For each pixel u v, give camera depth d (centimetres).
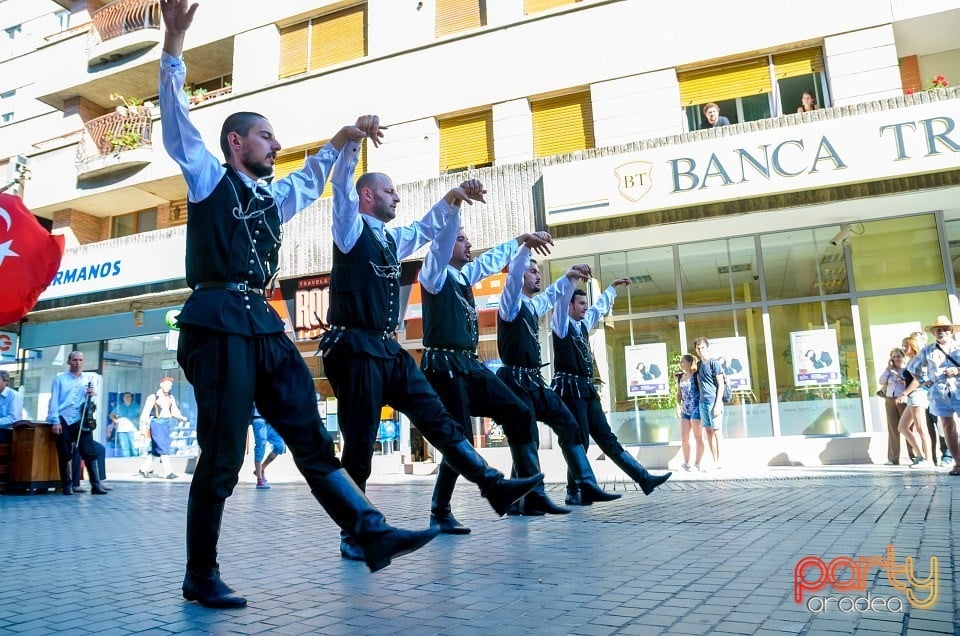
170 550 448
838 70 1139
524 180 1239
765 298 1174
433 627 250
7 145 2091
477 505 680
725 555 366
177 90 288
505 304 575
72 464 1018
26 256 1082
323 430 300
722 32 1211
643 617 254
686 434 1068
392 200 411
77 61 1933
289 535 507
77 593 318
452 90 1381
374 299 386
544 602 280
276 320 308
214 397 288
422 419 386
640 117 1237
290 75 1577
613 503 636
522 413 501
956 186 993
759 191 1048
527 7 1377
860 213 1104
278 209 324
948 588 285
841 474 873
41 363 1750
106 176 1758
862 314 1129
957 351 811
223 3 1653
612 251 1262
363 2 1520
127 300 1628
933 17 1112
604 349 1240
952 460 950
